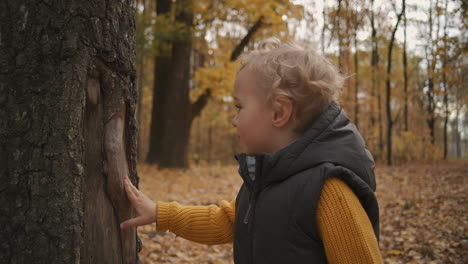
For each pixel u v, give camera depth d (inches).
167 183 343.6
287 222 39.8
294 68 42.5
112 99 53.1
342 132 42.1
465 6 264.4
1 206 47.5
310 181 39.4
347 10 539.5
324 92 42.7
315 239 39.7
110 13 51.8
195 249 156.9
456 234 163.6
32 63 47.6
